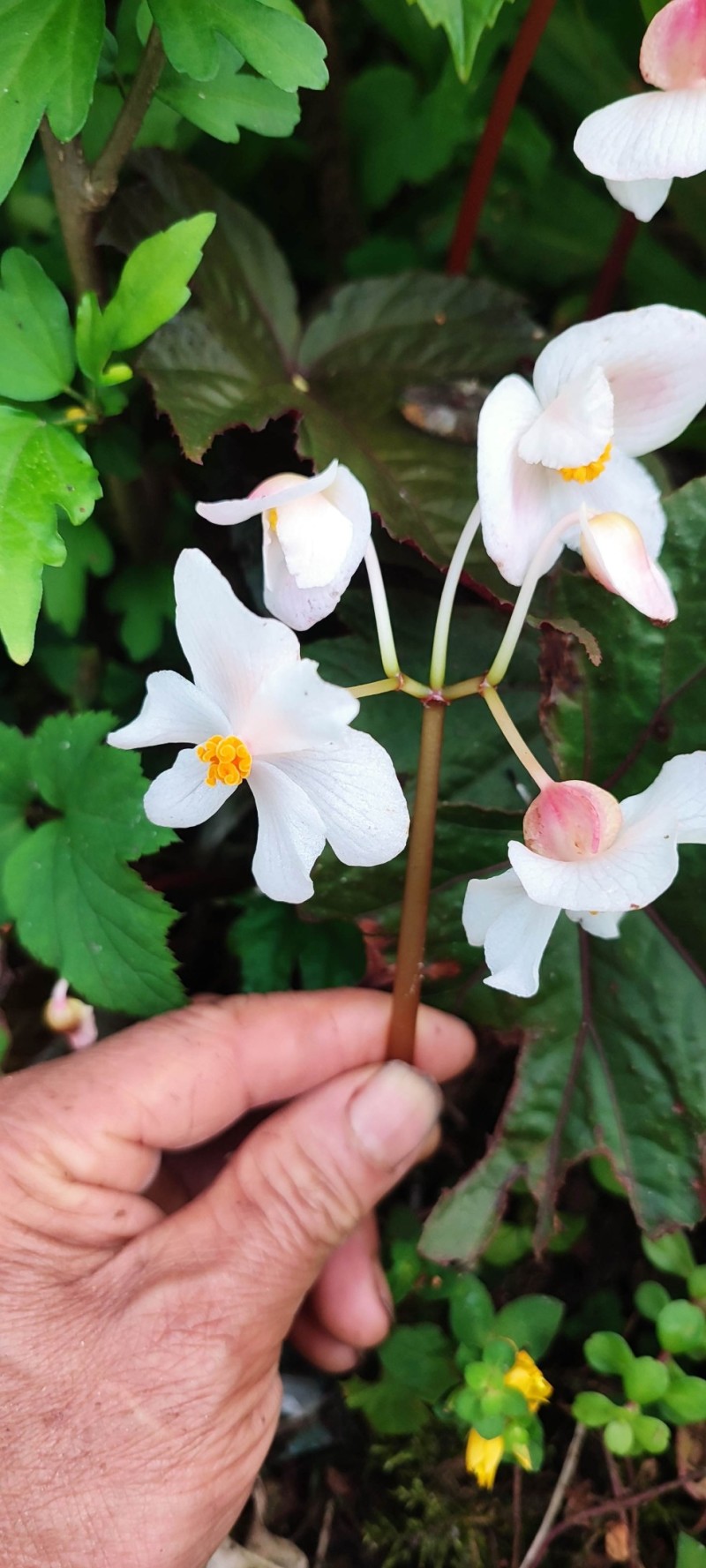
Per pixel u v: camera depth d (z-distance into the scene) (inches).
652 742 6.0
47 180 7.8
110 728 6.4
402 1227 7.2
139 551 7.8
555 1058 6.3
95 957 6.3
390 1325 6.9
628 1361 6.2
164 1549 5.2
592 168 4.6
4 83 4.9
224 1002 6.3
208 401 6.2
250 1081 6.2
